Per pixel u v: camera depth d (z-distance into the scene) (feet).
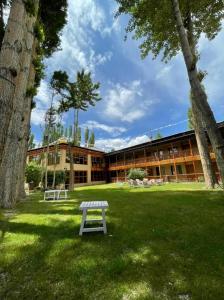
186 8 24.72
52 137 86.07
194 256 8.80
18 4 14.93
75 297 6.24
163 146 86.28
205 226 13.12
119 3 25.89
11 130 23.15
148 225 13.91
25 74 23.94
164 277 7.20
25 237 11.81
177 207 20.07
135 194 35.53
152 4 24.35
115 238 11.43
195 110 37.40
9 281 7.21
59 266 8.20
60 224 14.89
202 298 5.99
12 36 13.61
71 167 61.93
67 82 61.05
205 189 35.45
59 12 38.27
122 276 7.35
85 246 10.25
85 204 13.65
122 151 99.04
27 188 66.95
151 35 30.17
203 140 37.11
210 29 28.91
